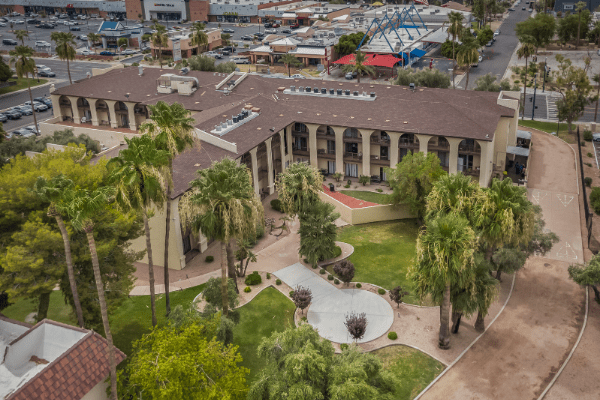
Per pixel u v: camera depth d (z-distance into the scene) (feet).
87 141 292.81
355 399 111.45
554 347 166.40
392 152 276.82
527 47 442.91
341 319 181.27
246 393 128.77
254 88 337.72
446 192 166.50
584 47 592.19
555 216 249.34
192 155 236.84
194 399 116.37
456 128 264.72
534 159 316.40
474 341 169.27
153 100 323.98
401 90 325.42
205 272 209.67
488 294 156.25
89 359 111.86
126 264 167.22
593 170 302.25
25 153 273.13
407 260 216.74
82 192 114.73
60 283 154.92
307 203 208.03
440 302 158.20
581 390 149.79
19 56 373.20
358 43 546.67
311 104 307.58
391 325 177.17
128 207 141.79
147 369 114.01
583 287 195.52
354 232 240.94
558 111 357.41
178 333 134.92
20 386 106.93
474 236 147.02
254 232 163.53
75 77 529.86
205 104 312.09
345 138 285.23
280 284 201.77
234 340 171.53
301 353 116.67
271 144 275.18
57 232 150.10
